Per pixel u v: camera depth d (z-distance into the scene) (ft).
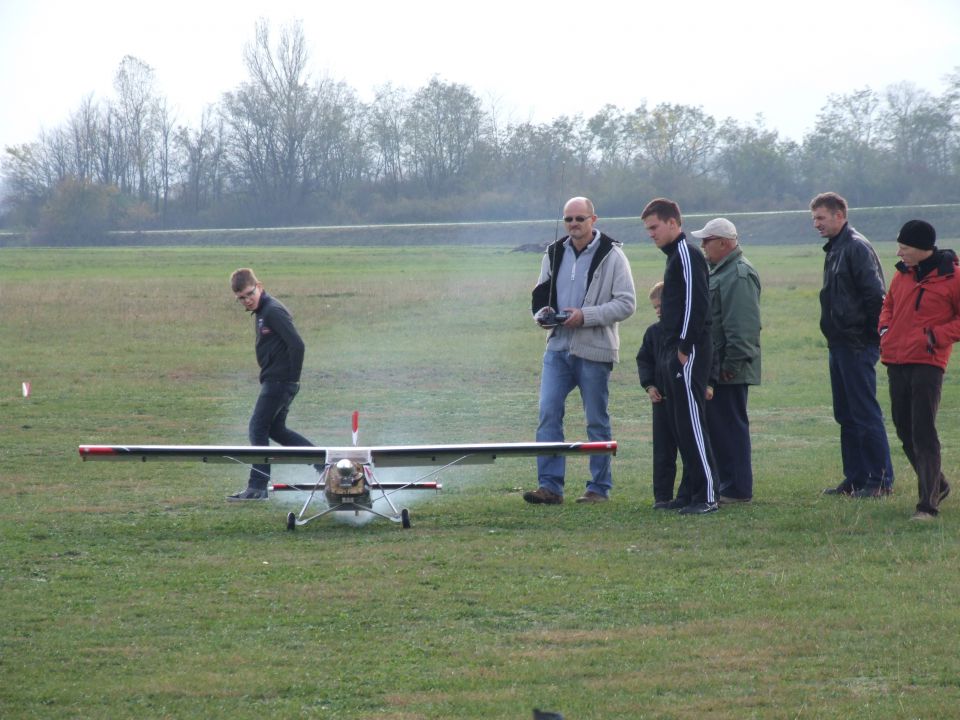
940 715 31.58
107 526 60.95
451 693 34.78
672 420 62.34
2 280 319.47
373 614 43.34
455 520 61.93
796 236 590.96
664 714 32.60
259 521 62.64
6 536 57.77
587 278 66.33
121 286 288.71
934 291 55.16
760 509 61.05
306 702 34.32
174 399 120.67
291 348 70.90
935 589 43.78
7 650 39.27
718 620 41.47
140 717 33.24
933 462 55.98
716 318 62.75
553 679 35.83
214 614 43.50
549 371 67.82
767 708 32.76
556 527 58.85
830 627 39.96
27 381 133.18
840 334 62.44
